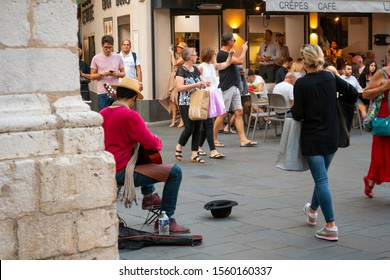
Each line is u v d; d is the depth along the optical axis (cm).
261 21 2386
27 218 609
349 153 1542
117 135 798
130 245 788
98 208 641
